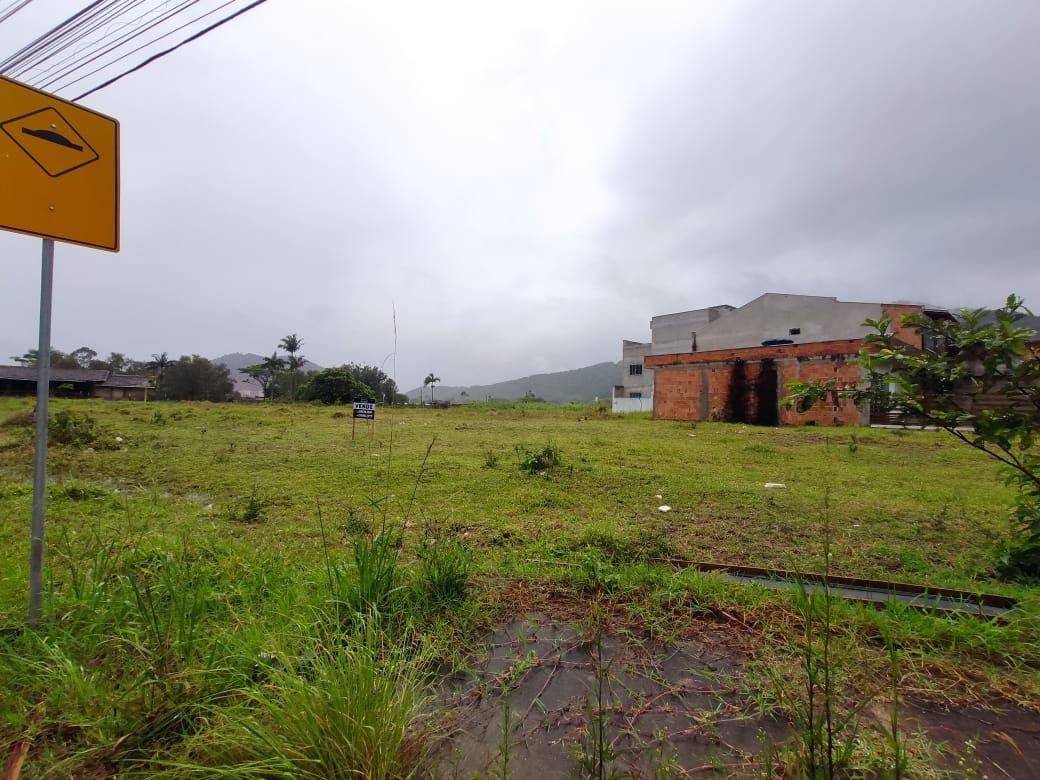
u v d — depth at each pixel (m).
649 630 2.51
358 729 1.55
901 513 5.54
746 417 20.06
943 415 2.93
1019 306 2.69
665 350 37.56
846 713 1.84
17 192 2.10
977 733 1.76
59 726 1.74
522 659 2.27
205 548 3.71
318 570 3.03
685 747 1.72
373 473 7.93
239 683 1.87
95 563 2.75
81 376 44.31
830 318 24.64
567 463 8.81
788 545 4.40
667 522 5.14
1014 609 2.63
